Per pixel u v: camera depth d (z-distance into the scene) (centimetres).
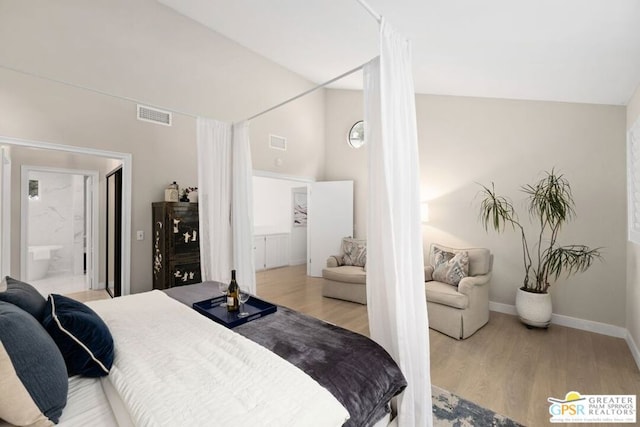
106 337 131
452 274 352
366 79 172
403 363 154
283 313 201
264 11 328
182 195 368
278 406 101
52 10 293
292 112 535
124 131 340
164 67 372
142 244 356
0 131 267
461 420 188
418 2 201
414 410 156
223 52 430
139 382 112
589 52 218
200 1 351
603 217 329
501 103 393
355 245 484
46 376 102
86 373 126
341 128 586
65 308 138
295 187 739
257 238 651
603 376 240
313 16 296
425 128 452
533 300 329
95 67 320
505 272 391
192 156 397
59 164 441
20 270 405
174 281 338
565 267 347
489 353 278
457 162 427
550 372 245
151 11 360
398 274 156
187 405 100
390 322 159
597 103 329
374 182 167
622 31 184
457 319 307
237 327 175
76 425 102
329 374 127
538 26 197
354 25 284
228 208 321
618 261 321
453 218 430
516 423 186
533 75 285
